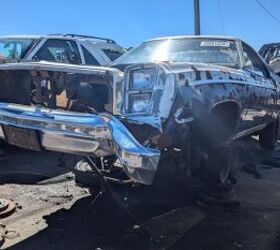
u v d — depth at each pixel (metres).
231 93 4.71
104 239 3.97
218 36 5.89
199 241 4.02
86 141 3.82
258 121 6.20
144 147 3.55
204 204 4.93
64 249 3.76
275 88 6.77
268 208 4.95
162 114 3.67
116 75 3.78
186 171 4.32
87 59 8.62
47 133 3.99
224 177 5.18
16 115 4.17
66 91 4.12
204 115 4.19
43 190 5.21
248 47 6.12
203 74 4.23
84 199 4.94
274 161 7.18
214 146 4.69
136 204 4.84
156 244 3.92
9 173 5.86
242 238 4.13
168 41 5.95
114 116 3.75
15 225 4.20
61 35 8.78
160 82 3.70
